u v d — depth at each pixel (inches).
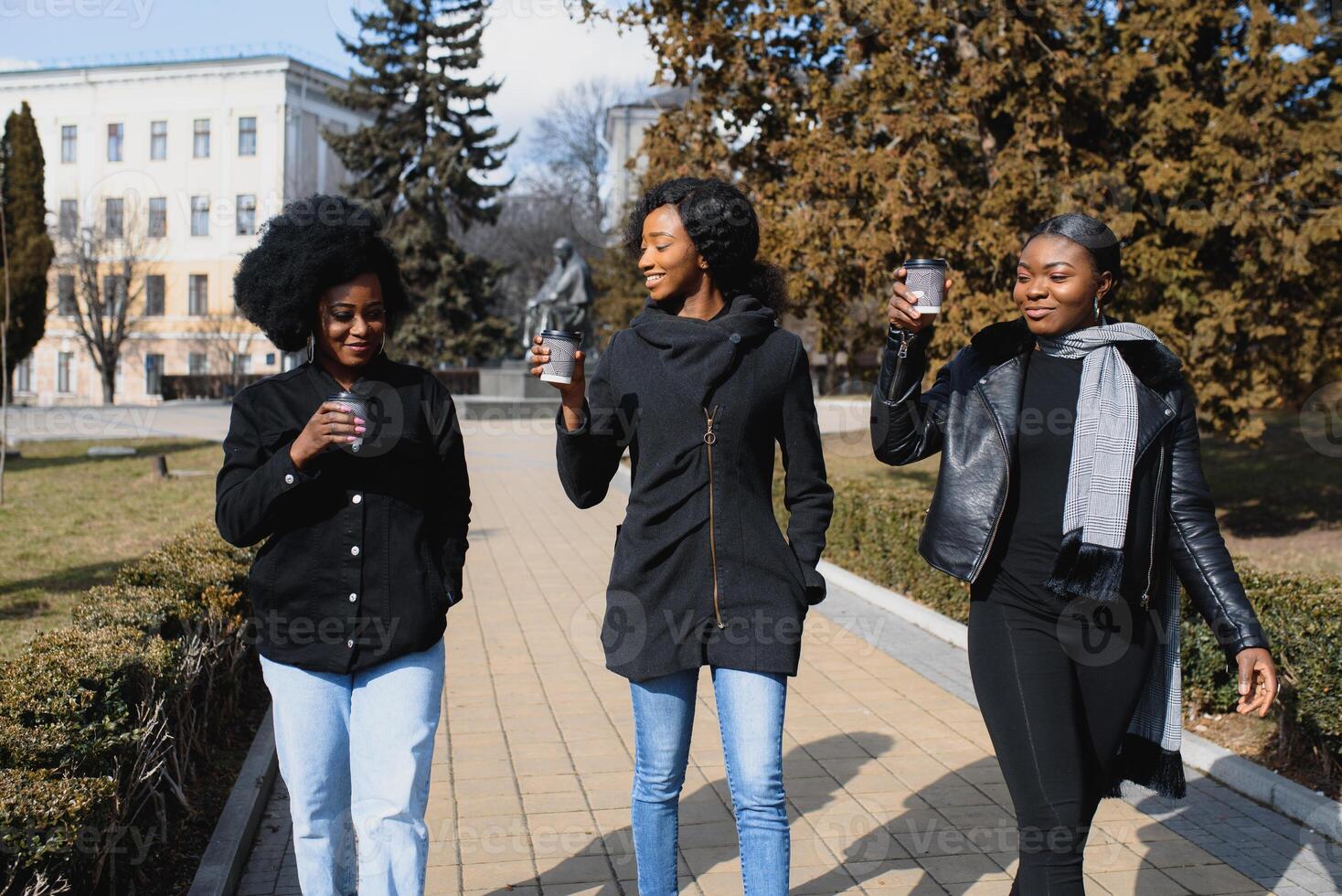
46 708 118.4
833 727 190.2
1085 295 104.6
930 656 237.0
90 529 394.9
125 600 168.4
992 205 415.5
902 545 293.9
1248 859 138.5
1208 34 443.8
